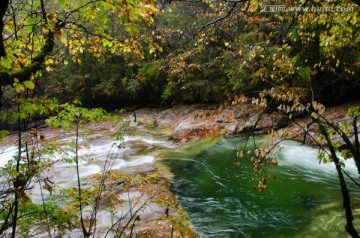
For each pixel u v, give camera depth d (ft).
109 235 17.07
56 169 31.50
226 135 43.04
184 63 48.93
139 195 23.95
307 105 9.75
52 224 11.02
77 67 66.59
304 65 34.42
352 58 31.19
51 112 7.92
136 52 13.93
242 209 23.26
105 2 9.91
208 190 27.20
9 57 8.25
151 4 10.29
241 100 11.07
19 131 8.60
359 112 10.36
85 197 13.19
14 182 8.27
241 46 33.32
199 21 38.68
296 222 20.47
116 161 35.40
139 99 73.20
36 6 9.87
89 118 12.84
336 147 11.62
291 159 32.63
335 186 25.21
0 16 5.18
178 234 17.87
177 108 62.08
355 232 9.66
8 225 8.45
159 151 39.55
